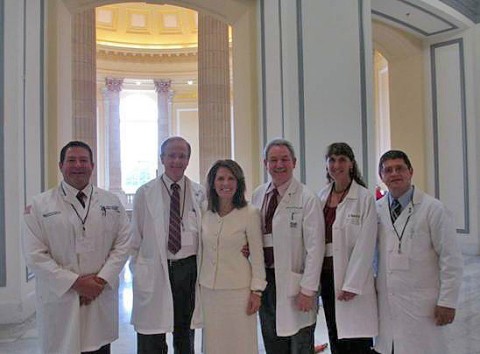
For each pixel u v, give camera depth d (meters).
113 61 14.35
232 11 5.64
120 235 2.56
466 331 3.83
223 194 2.54
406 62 8.20
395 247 2.36
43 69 4.75
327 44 4.99
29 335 3.83
